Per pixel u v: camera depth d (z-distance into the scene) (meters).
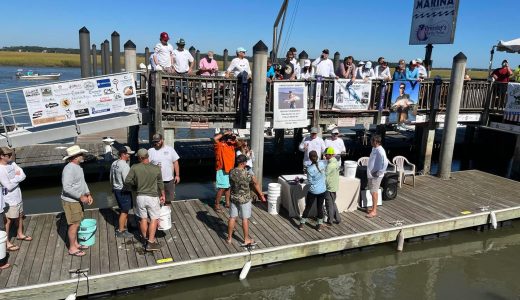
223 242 7.47
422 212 9.45
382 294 7.09
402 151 17.42
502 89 13.59
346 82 11.83
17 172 6.91
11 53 126.56
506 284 7.58
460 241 9.30
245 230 7.24
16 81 51.56
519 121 12.87
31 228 7.75
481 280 7.70
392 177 10.10
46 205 11.35
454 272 7.98
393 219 8.95
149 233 6.92
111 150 13.98
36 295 5.86
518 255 8.80
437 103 12.98
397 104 12.60
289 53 12.16
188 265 6.69
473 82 13.47
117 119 11.01
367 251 8.41
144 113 11.23
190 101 11.33
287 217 8.78
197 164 14.60
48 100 10.25
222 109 10.98
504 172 16.56
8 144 10.11
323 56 12.30
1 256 6.17
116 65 17.27
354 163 9.35
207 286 6.98
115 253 6.88
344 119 12.20
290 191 8.66
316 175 7.90
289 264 7.68
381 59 13.20
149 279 6.49
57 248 6.99
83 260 6.61
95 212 8.66
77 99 10.49
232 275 7.20
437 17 13.53
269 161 15.63
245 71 10.71
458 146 18.91
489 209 9.77
